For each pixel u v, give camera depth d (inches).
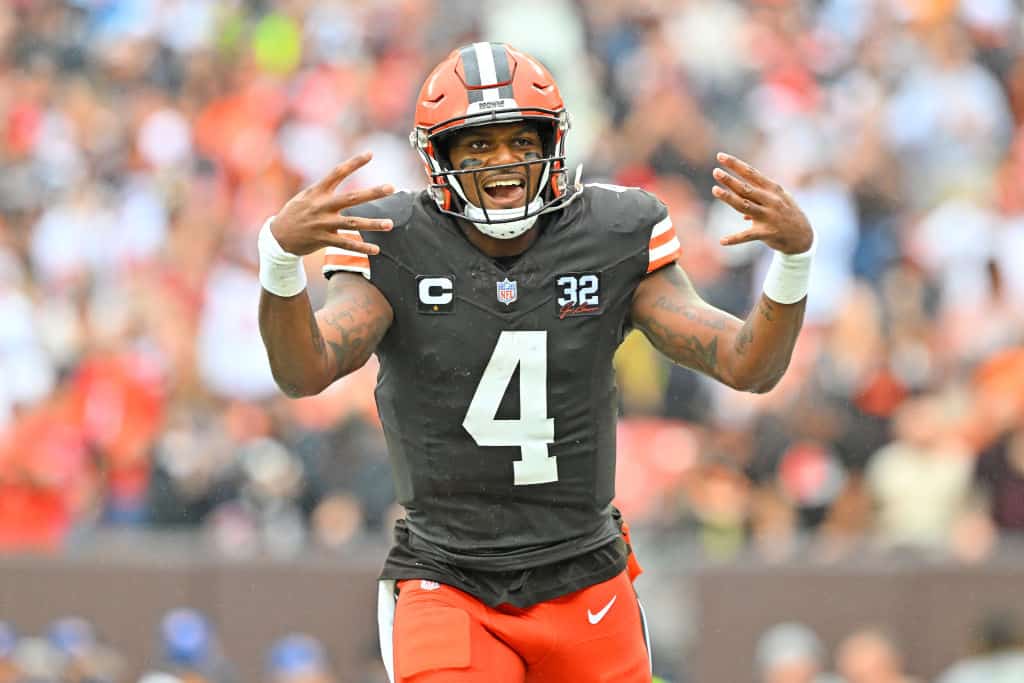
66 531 1327.5
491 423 542.9
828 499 1248.2
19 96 1887.3
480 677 541.6
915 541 1225.4
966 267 1556.3
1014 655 1095.0
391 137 1776.6
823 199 1569.9
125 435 1385.3
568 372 543.5
